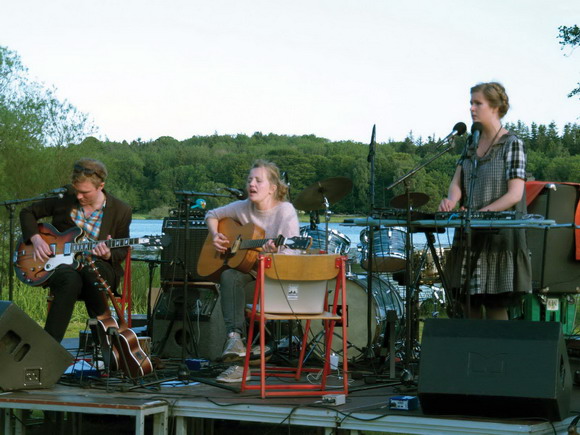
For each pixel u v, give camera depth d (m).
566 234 6.26
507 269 4.55
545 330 3.57
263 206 5.07
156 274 12.98
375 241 6.56
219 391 4.47
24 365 4.41
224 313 4.83
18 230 15.05
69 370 5.07
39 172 15.37
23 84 15.62
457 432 3.58
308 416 3.91
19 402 4.18
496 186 4.66
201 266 5.06
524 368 3.49
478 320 3.69
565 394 3.65
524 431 3.44
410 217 4.50
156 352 6.15
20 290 12.34
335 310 4.44
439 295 9.71
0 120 15.31
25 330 4.36
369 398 4.23
